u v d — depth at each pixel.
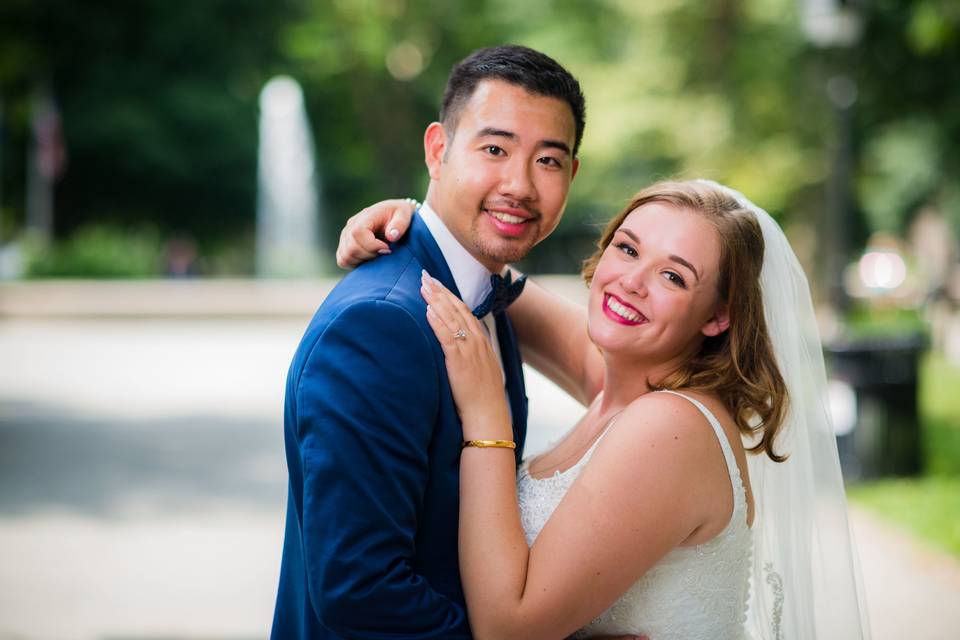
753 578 2.70
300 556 2.38
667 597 2.35
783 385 2.47
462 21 32.44
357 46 32.75
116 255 26.95
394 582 2.09
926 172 27.92
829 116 16.33
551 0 26.88
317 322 2.26
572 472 2.49
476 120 2.35
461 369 2.25
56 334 17.97
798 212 17.61
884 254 24.53
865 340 7.62
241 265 36.69
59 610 5.05
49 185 31.42
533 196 2.33
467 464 2.26
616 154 19.78
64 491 7.49
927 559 5.64
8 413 10.48
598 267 2.48
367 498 2.09
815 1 9.26
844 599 2.66
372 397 2.13
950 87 13.34
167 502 7.22
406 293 2.27
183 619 4.96
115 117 32.03
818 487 2.68
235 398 11.49
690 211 2.41
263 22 33.62
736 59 18.31
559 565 2.20
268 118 34.56
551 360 3.04
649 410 2.30
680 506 2.25
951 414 10.33
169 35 32.22
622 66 19.83
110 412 10.60
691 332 2.42
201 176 34.22
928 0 9.18
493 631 2.20
